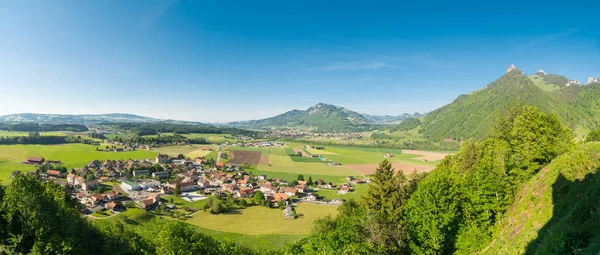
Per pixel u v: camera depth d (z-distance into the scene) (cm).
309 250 3503
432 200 3659
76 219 3938
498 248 3133
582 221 2348
